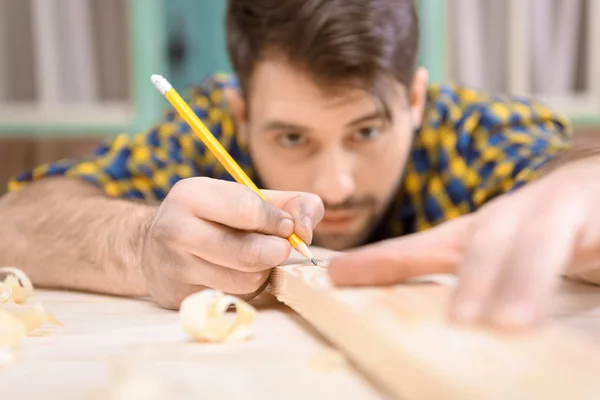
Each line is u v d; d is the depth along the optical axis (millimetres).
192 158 1313
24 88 2553
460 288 395
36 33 2533
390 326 378
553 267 394
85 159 1191
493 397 283
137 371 404
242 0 1061
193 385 378
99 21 2578
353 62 974
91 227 785
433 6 2479
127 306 659
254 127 1113
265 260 577
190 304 484
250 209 576
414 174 1307
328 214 1097
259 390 367
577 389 289
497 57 2643
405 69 1061
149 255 644
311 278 522
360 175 1081
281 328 517
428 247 477
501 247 415
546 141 1180
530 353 334
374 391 365
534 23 2666
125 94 2611
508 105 1298
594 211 459
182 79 2744
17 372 411
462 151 1275
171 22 2725
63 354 452
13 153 2465
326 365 410
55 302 690
